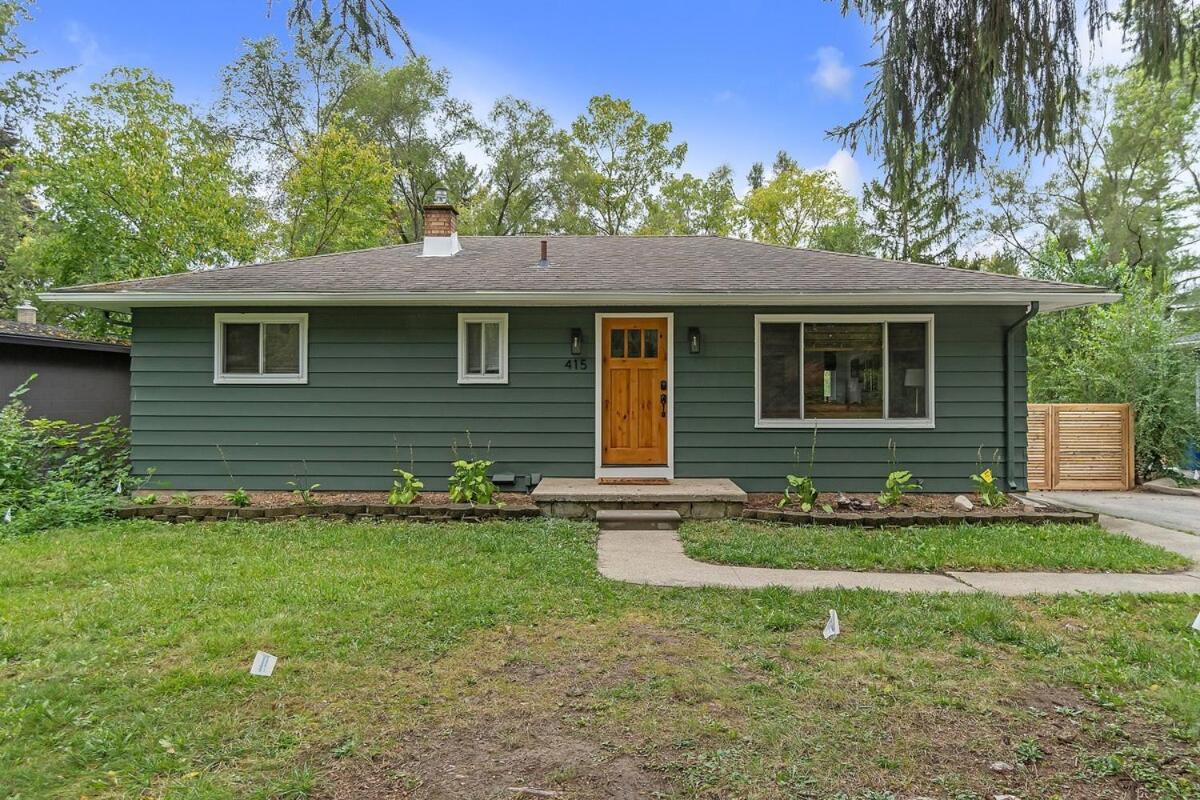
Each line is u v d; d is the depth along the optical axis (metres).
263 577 4.70
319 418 8.14
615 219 28.94
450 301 7.78
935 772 2.39
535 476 8.15
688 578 4.92
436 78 24.89
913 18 3.59
